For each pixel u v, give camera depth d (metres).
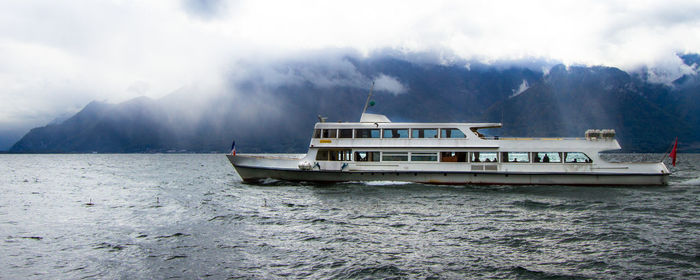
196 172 74.19
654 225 22.77
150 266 16.56
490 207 27.94
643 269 15.88
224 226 23.23
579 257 17.39
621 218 24.58
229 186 42.53
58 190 43.47
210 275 15.55
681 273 15.41
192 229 22.61
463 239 20.20
